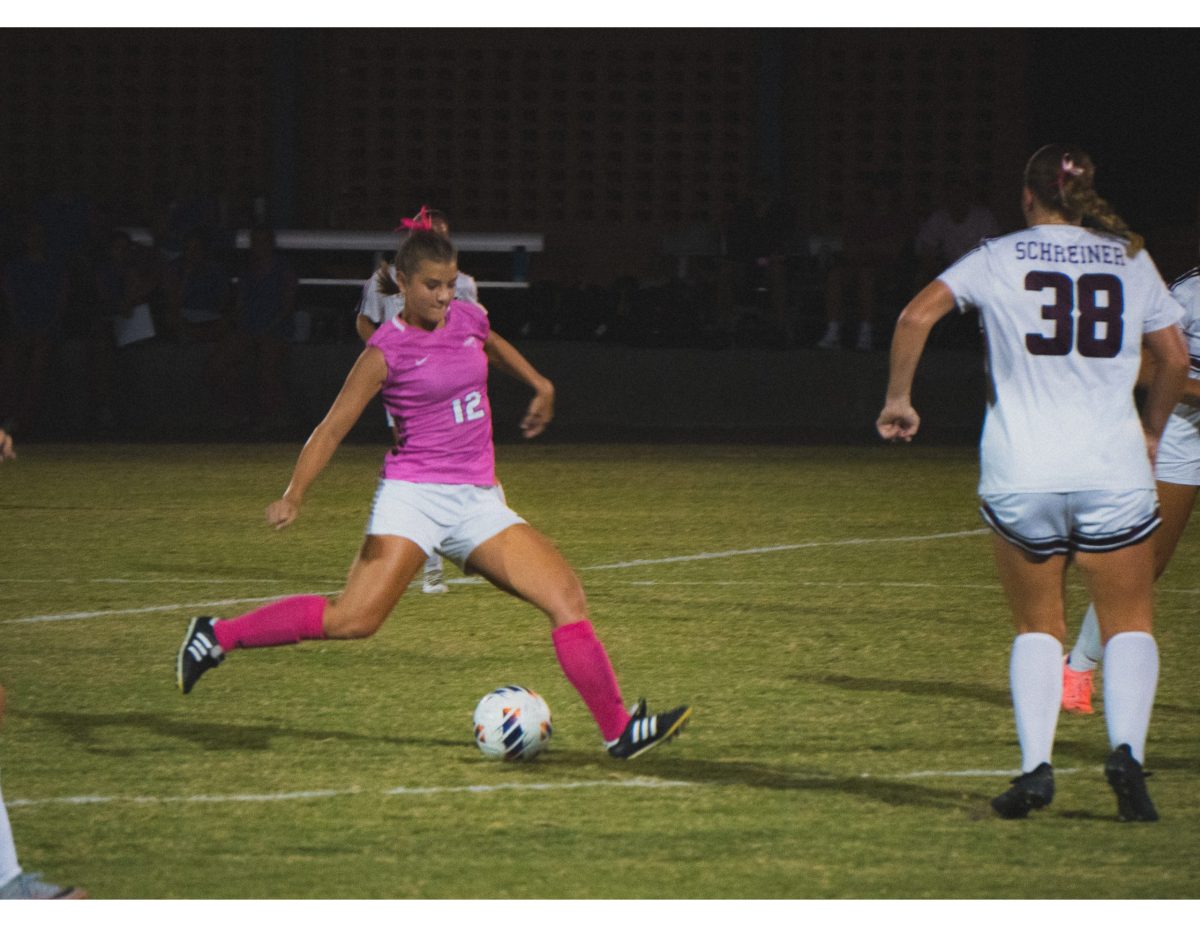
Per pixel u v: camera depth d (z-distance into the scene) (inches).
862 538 1620.3
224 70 3410.4
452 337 823.7
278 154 3425.2
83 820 746.8
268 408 2637.8
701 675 1042.1
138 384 2684.5
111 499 1899.6
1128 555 740.0
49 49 3380.9
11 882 640.4
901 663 1075.9
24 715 936.9
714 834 729.6
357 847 712.4
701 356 2738.7
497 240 3073.3
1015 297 732.7
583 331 2847.0
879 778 815.1
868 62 3417.8
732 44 3415.4
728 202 3444.9
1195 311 984.9
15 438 2539.4
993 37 3388.3
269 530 1672.0
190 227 2785.4
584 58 3420.3
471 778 813.9
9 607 1267.2
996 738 891.4
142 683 1014.4
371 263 3021.7
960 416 2733.8
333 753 858.1
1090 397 733.9
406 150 3440.0
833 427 2731.3
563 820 748.6
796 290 2851.9
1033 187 749.3
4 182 3393.2
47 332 2583.7
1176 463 976.3
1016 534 738.8
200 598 1307.8
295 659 1079.0
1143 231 3085.6
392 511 830.5
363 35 3410.4
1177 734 902.4
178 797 781.9
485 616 1222.9
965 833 730.8
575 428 2719.0
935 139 3425.2
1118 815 750.5
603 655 823.1
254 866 689.6
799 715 941.2
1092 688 1017.5
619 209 3447.3
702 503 1872.5
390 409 831.1
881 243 2837.1
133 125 3415.4
